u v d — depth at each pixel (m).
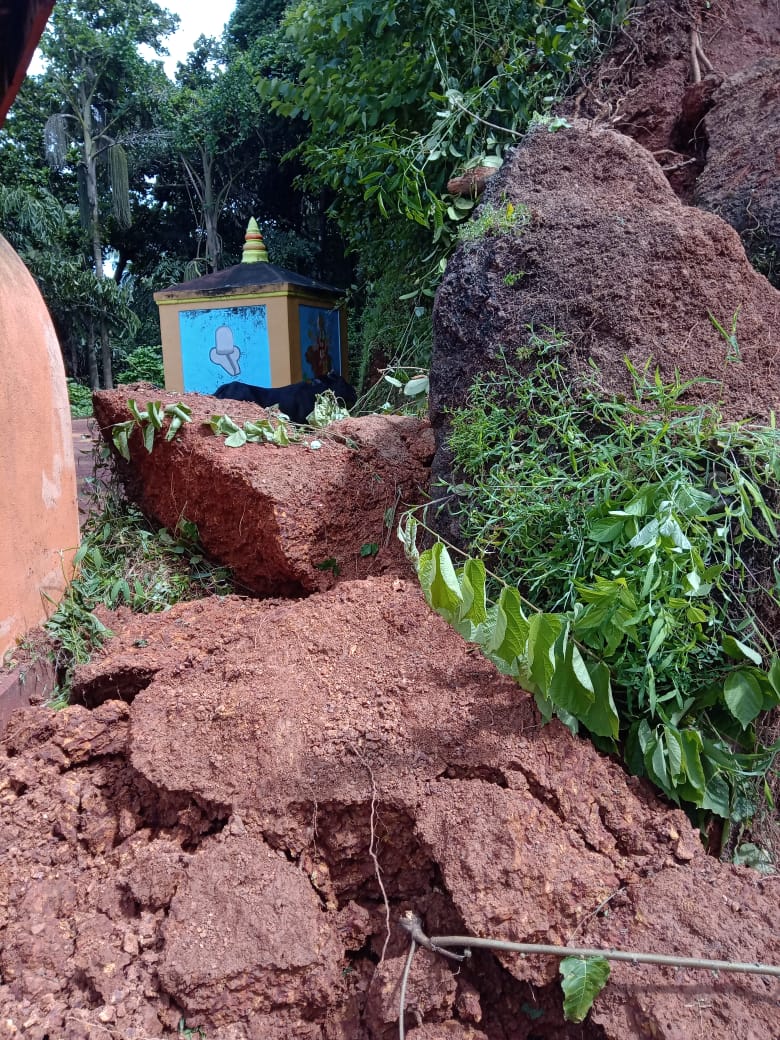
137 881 1.79
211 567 3.41
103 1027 1.49
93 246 20.28
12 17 2.25
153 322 21.66
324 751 1.91
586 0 4.58
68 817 2.05
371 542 3.12
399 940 1.70
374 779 1.86
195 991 1.53
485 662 2.13
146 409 3.31
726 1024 1.41
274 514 2.91
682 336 2.51
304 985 1.59
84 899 1.83
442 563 1.91
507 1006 1.63
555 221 2.85
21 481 2.74
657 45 4.26
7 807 2.08
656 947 1.55
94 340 19.59
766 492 2.11
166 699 2.23
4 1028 1.50
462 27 4.86
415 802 1.81
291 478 3.02
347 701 2.06
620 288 2.59
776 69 3.61
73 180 22.94
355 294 9.46
